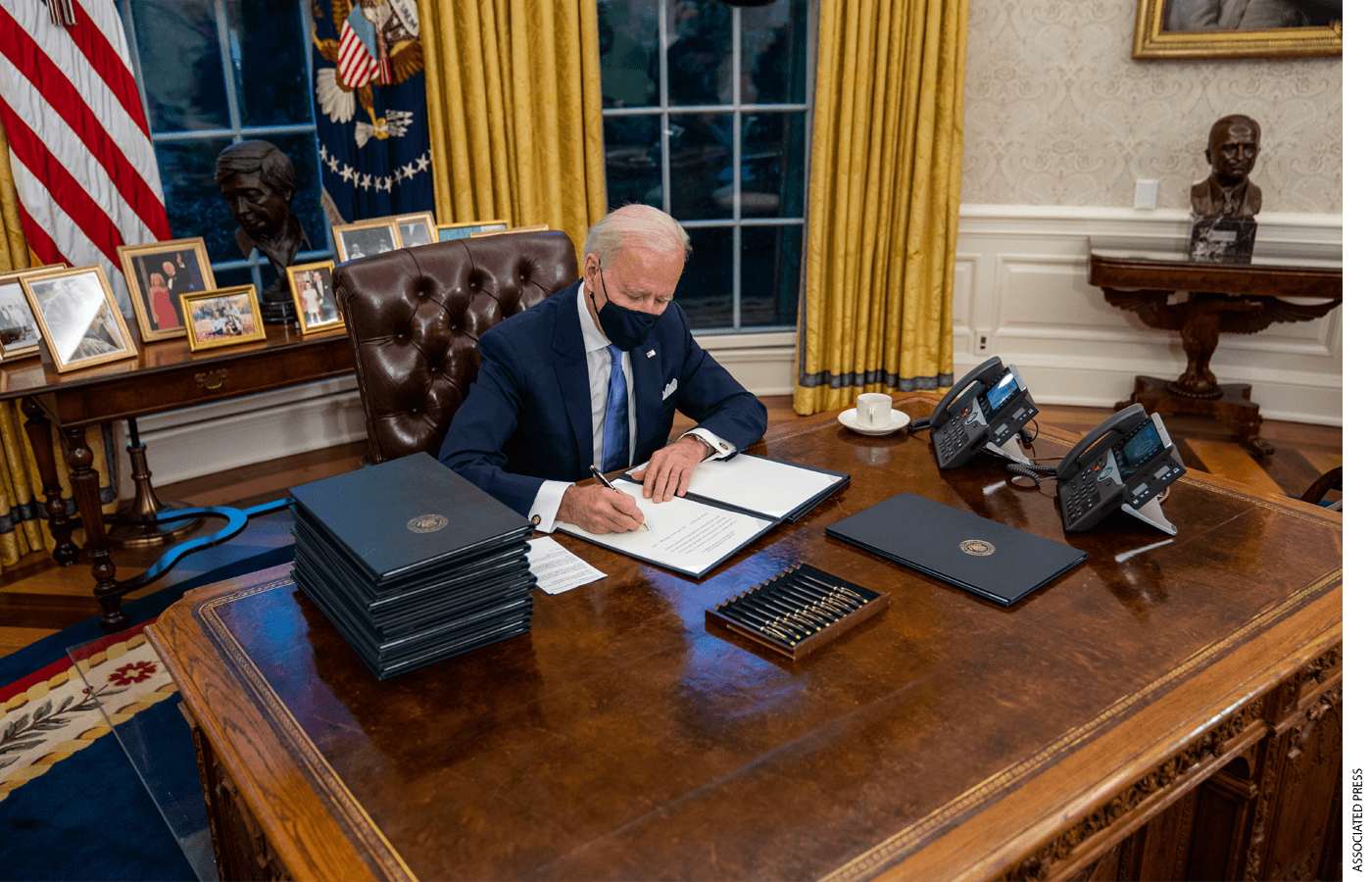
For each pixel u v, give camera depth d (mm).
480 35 3574
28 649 2660
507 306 2268
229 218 3729
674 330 2057
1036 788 943
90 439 3316
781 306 4645
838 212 4117
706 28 4137
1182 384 4062
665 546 1479
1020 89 4184
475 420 1808
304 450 3990
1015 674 1134
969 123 4285
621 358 1962
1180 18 3879
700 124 4273
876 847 871
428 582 1150
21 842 1899
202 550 3143
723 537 1501
